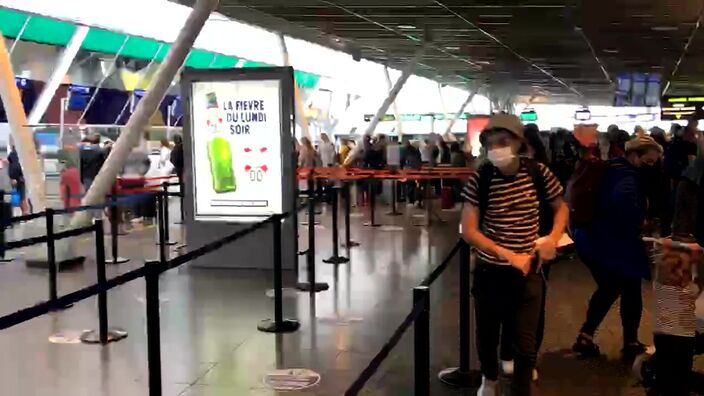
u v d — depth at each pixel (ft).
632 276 19.10
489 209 14.64
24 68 72.33
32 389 17.47
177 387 17.37
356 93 134.00
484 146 14.96
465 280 18.07
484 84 138.41
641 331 22.18
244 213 31.91
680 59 81.15
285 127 31.12
